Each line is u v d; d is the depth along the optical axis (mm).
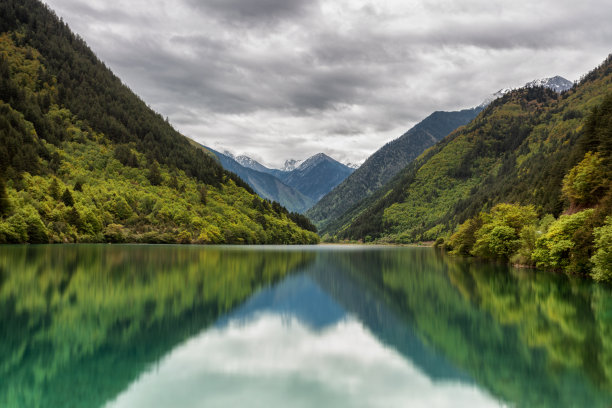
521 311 36031
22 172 151875
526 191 152875
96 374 20547
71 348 24484
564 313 34906
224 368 21766
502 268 75938
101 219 157375
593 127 99000
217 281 53594
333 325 31828
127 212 173250
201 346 25656
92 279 49656
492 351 24812
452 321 32844
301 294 46062
